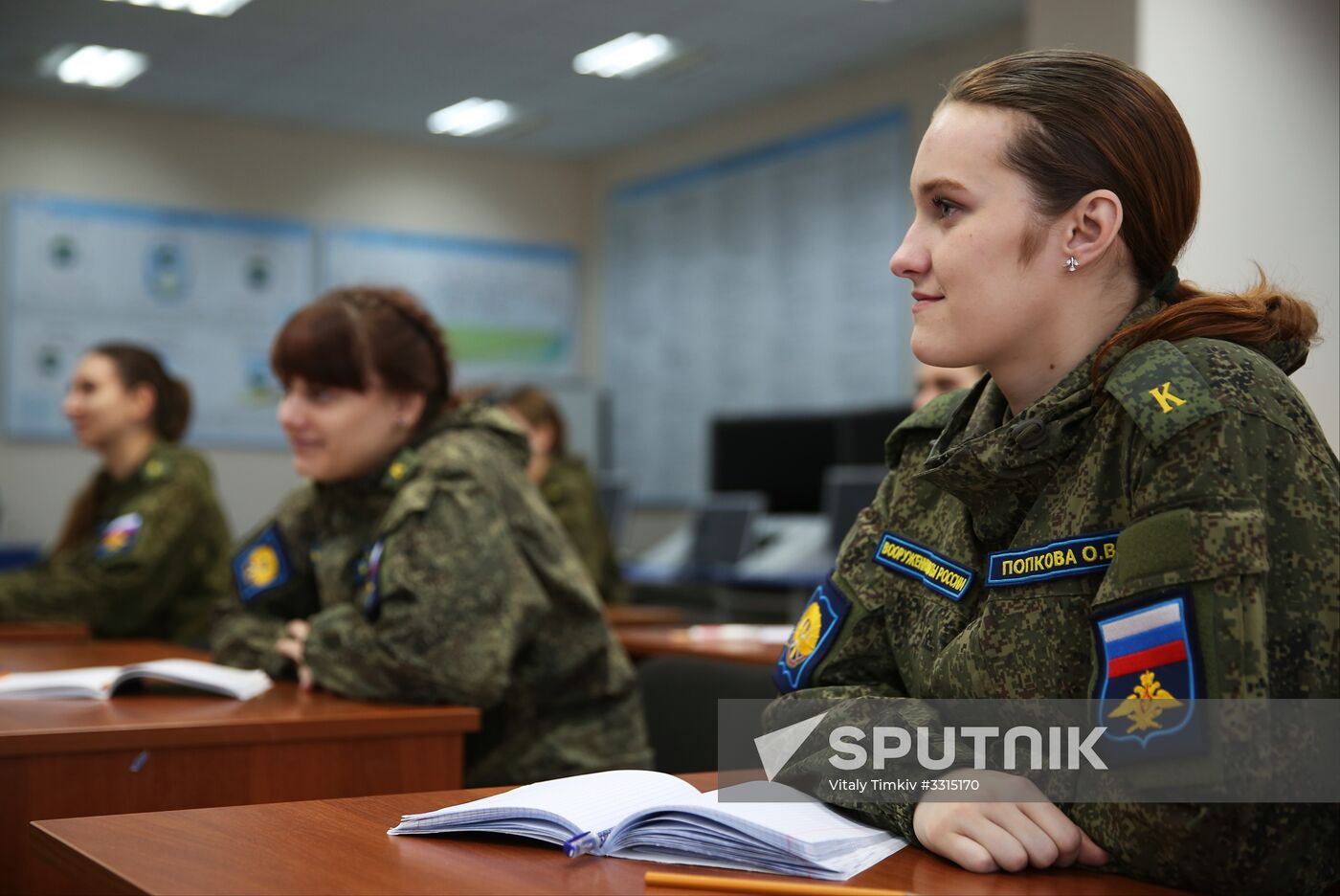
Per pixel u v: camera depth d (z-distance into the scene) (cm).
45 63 729
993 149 103
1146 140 102
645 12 647
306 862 95
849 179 749
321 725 174
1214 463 91
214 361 838
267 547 226
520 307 935
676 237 879
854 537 123
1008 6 633
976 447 103
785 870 91
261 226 852
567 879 90
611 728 209
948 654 107
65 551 351
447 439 209
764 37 680
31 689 195
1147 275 106
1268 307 103
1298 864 88
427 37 686
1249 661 87
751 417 720
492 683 190
